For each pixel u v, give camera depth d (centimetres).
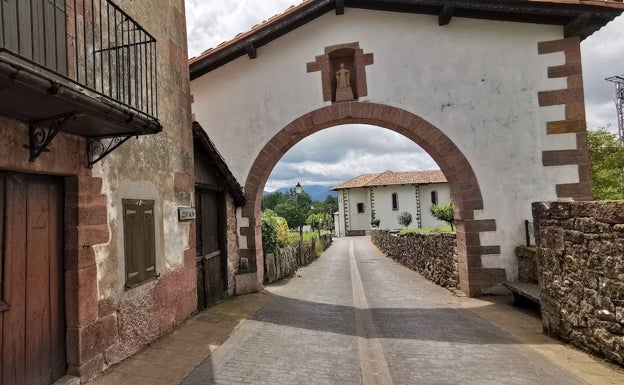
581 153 807
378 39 885
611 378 378
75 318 361
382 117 873
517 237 810
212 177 763
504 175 824
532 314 656
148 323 475
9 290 308
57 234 361
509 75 838
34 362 329
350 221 4691
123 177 438
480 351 486
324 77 902
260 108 921
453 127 847
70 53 368
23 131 306
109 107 301
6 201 308
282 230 1338
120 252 425
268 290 931
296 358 464
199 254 695
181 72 612
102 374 387
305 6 855
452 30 861
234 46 885
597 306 427
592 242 431
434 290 934
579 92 813
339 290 974
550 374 399
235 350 477
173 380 382
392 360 464
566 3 751
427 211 4319
